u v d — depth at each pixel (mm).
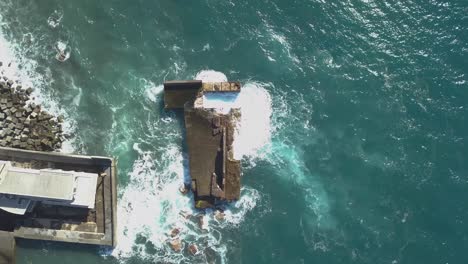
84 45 74812
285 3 77688
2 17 74875
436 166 69250
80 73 73375
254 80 73750
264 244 66312
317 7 77375
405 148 70250
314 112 72375
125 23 76438
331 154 70438
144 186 68875
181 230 67062
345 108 72438
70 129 70438
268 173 69625
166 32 76125
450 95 72688
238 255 66000
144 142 70875
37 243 65875
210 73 73938
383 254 65500
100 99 72500
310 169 69875
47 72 72750
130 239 66500
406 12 77188
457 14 77062
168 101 71125
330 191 68750
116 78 73562
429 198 67812
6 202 63562
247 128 71062
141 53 74938
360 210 67688
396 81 73562
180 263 65750
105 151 70125
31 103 69938
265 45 75625
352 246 65938
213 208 67812
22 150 66312
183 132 71562
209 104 71250
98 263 65625
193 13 77188
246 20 77000
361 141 70812
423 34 76062
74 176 63688
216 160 68562
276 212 67812
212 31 76250
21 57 73000
